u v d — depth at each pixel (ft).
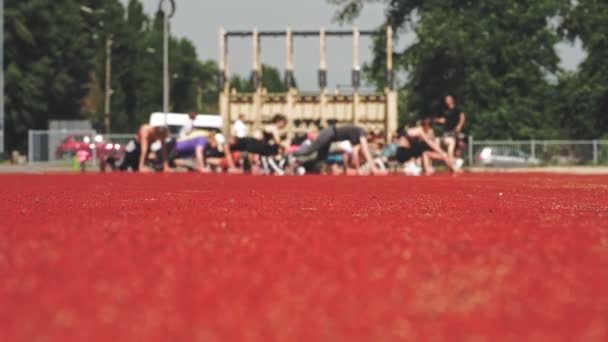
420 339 5.20
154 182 42.39
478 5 158.61
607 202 22.11
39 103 182.39
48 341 5.06
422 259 9.15
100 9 214.28
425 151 76.02
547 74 160.97
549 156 126.11
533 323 5.69
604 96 161.79
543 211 17.81
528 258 9.21
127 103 297.53
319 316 5.93
